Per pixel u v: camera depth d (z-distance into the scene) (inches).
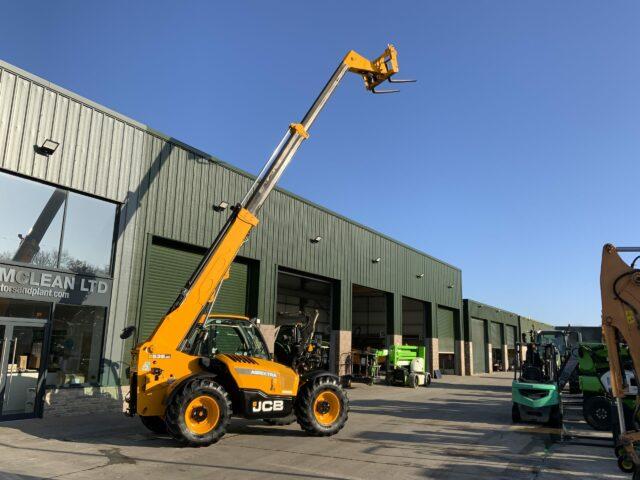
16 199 442.9
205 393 343.9
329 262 865.5
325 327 1264.8
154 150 562.6
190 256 615.5
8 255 433.4
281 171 450.3
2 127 428.8
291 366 475.8
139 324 529.3
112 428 405.4
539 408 478.6
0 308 422.3
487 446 382.9
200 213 610.2
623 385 229.1
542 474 301.1
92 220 500.4
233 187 661.9
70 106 482.6
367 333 1353.3
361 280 959.0
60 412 455.2
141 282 537.0
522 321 2199.8
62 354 464.4
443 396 789.9
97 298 493.7
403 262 1143.0
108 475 267.7
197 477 269.0
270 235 730.2
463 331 1509.6
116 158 521.0
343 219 920.3
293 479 271.1
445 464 318.7
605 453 365.1
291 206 782.5
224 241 404.2
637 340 225.5
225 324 399.5
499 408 636.7
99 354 494.3
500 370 1863.9
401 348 987.3
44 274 452.8
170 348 361.4
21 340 435.8
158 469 282.7
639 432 221.9
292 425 442.6
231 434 392.2
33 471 270.2
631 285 228.7
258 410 367.9
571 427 485.1
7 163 429.7
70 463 290.2
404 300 1305.4
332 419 402.0
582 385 489.1
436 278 1320.1
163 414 349.7
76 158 483.5
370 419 506.3
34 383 442.3
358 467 301.4
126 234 524.7
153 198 556.4
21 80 445.7
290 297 1156.5
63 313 469.1
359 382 985.5
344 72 513.7
